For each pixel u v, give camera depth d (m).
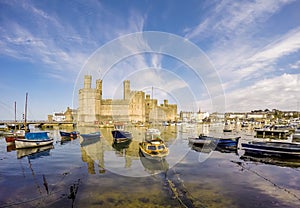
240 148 34.16
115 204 12.39
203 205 12.33
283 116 175.00
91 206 12.14
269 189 15.05
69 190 14.64
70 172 19.28
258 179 17.30
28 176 18.19
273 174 18.78
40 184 16.00
